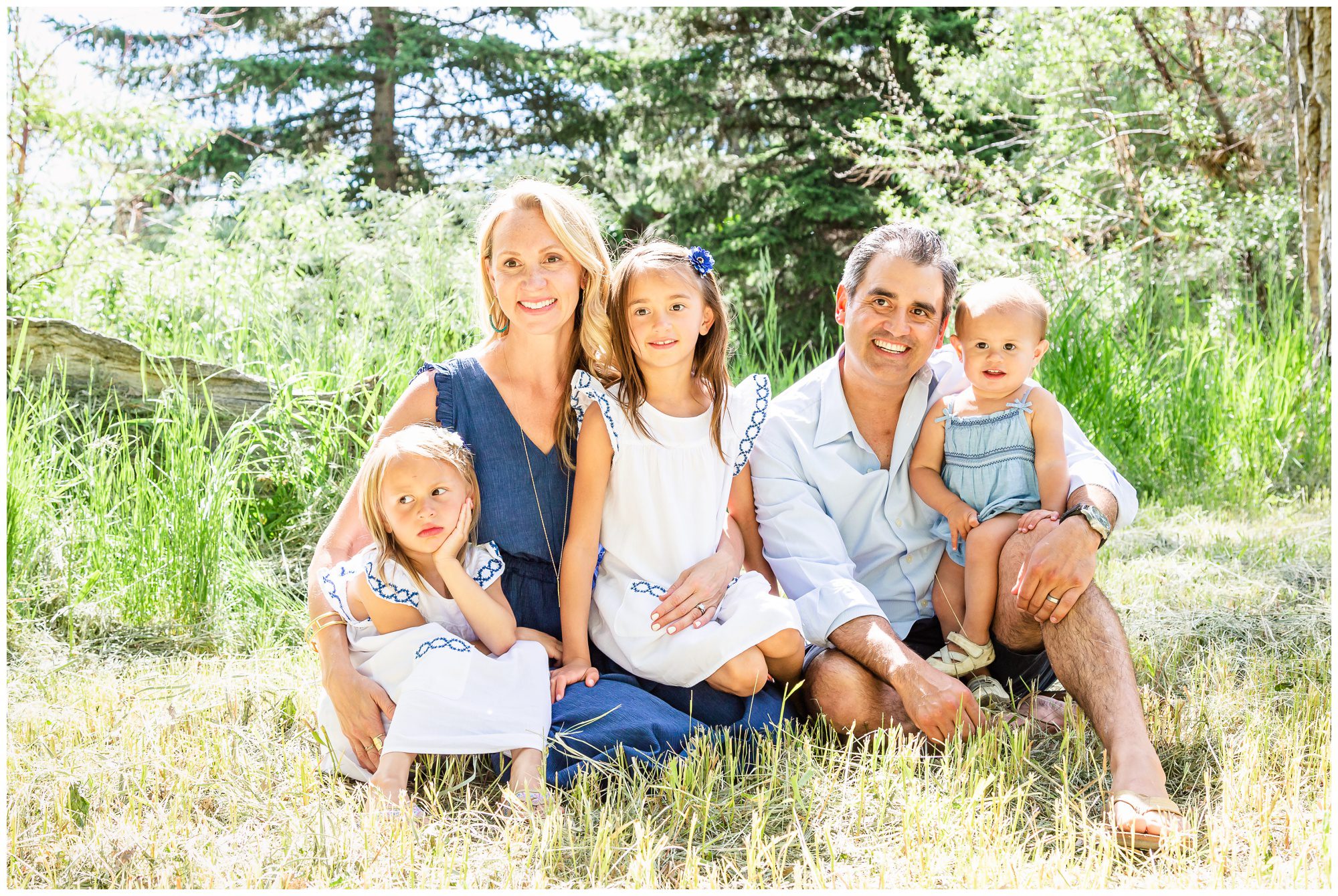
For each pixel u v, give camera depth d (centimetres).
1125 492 250
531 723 213
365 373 476
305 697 258
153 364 430
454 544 231
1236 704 242
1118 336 605
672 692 238
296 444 425
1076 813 197
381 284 670
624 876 176
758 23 1501
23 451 356
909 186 1095
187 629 335
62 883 176
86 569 351
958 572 263
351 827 192
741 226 1451
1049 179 988
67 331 423
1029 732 228
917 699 219
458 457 234
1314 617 305
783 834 190
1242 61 960
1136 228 898
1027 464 257
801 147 1515
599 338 252
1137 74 1063
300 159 881
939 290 253
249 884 176
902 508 269
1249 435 534
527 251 244
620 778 204
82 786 211
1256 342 586
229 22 1512
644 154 1605
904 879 173
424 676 215
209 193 1464
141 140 762
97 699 263
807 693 239
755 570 274
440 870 177
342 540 248
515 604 251
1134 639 298
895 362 253
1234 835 184
